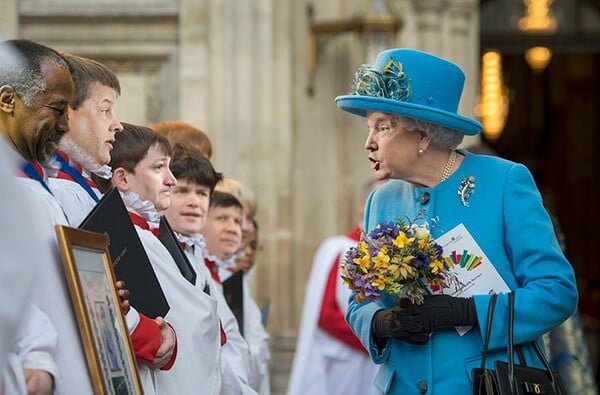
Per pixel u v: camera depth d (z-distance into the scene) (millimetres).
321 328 25438
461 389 14336
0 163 8375
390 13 32781
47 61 11906
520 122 59625
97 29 34219
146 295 13008
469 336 14398
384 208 15141
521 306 14156
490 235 14477
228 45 33844
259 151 33750
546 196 59625
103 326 11766
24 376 10641
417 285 14242
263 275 33656
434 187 14727
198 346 14023
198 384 13977
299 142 34281
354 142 34344
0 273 8328
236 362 17234
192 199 16734
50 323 11094
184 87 33969
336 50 34312
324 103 34281
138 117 34219
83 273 11594
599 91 59188
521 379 14023
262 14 33781
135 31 34156
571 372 23062
